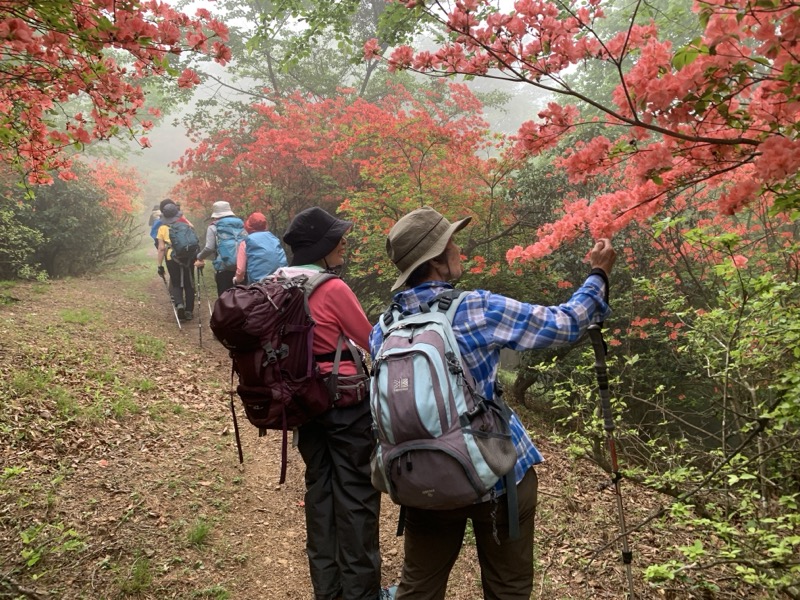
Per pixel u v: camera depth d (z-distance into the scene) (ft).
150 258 56.08
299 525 12.83
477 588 10.90
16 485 11.86
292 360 7.77
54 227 37.70
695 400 25.44
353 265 32.40
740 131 7.29
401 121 26.71
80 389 17.10
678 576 9.71
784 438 11.48
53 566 9.89
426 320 5.90
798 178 6.56
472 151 27.43
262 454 16.01
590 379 22.08
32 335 20.74
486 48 7.81
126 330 24.94
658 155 6.89
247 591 10.36
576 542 13.17
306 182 38.19
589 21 7.56
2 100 11.29
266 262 19.94
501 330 5.82
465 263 25.62
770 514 11.42
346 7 23.48
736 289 13.70
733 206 7.02
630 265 23.73
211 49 9.90
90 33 8.30
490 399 5.83
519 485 6.04
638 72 6.60
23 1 7.65
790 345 10.16
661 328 24.23
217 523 12.16
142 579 9.91
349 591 8.32
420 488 5.51
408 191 26.11
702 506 12.58
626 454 15.17
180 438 15.93
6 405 14.57
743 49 5.69
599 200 9.16
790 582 8.49
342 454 8.50
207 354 24.89
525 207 27.76
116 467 13.58
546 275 26.22
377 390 5.78
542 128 7.99
